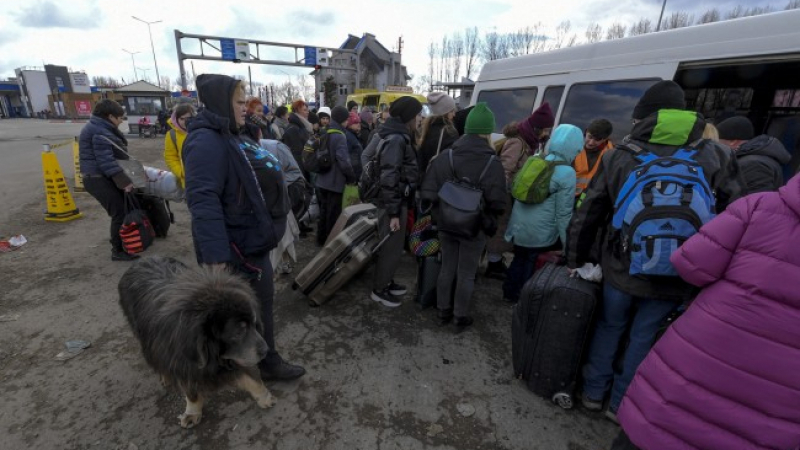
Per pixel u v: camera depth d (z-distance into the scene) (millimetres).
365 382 2639
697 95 4457
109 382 2576
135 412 2340
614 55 4023
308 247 5012
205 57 21000
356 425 2287
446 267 3129
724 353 1435
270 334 2500
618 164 2016
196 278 1918
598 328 2312
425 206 3141
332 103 34219
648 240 1746
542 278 2428
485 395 2543
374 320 3395
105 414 2320
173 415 2324
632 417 1722
